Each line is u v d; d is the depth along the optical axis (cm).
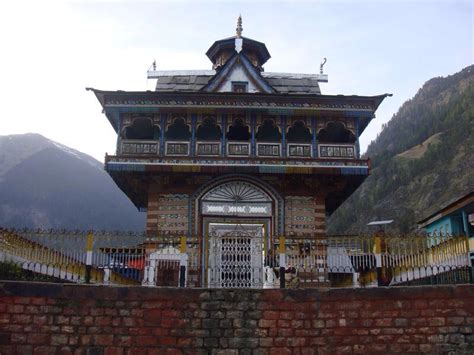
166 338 1061
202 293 1088
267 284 1561
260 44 2672
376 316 1078
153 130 2288
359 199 10912
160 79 2538
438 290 1088
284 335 1070
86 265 1267
